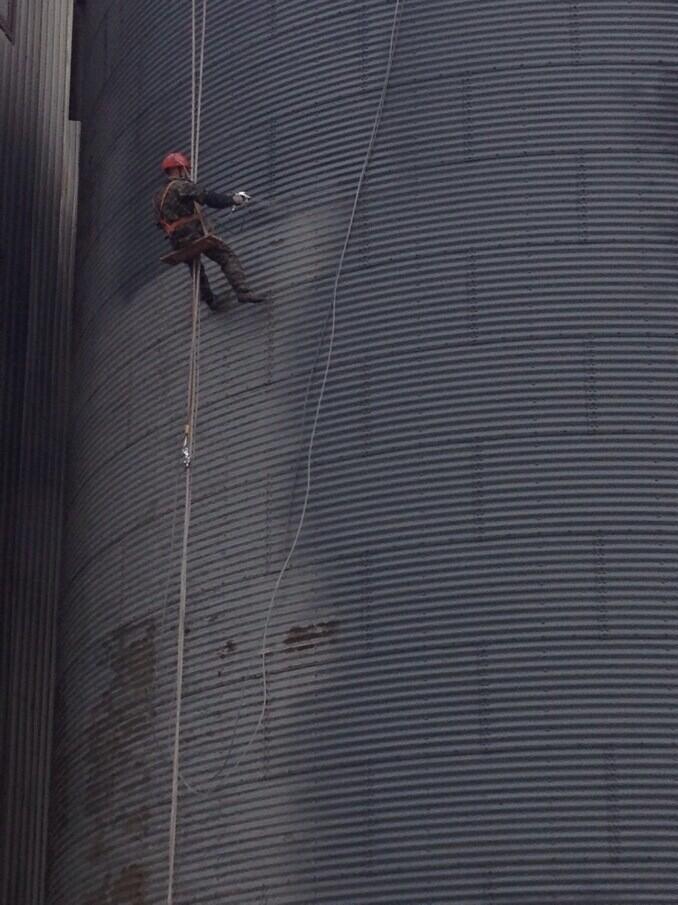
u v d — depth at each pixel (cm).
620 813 1789
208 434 2161
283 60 2283
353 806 1866
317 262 2144
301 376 2102
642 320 2012
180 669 1917
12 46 3000
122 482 2295
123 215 2488
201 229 2078
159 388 2278
